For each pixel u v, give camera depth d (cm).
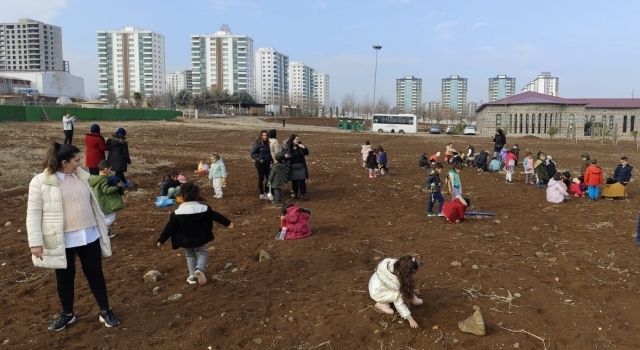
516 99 7238
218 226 998
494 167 2109
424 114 14488
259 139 1327
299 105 14212
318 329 521
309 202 1312
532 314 559
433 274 689
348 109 14412
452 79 18738
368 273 695
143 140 3294
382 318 543
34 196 481
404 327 525
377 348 488
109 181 874
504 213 1187
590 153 3416
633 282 675
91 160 1250
